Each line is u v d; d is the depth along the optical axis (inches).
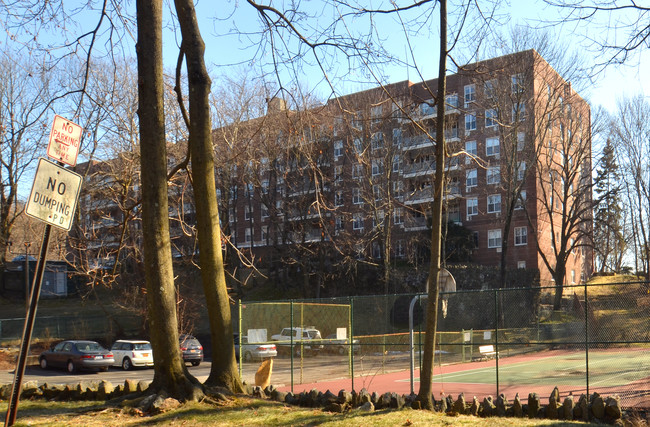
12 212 1996.8
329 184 1445.6
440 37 401.7
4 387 492.4
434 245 405.1
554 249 1939.0
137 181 786.2
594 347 1178.0
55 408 404.2
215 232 445.7
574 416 407.2
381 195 1534.2
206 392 413.1
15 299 2127.2
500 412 425.7
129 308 1425.9
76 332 1609.3
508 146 1604.3
